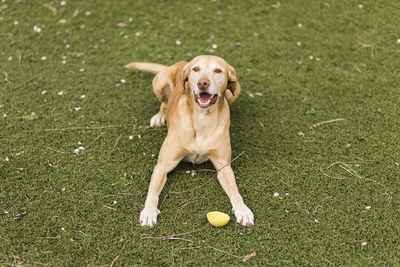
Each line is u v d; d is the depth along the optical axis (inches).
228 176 102.3
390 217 98.3
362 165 107.1
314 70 128.8
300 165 107.3
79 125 114.5
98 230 96.2
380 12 144.4
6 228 96.0
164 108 116.3
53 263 92.0
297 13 145.7
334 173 105.7
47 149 109.0
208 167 106.8
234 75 102.2
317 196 101.8
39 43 135.3
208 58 99.7
